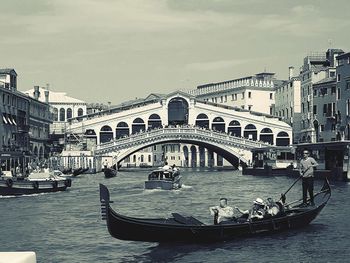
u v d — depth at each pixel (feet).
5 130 189.06
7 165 163.32
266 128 293.84
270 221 60.08
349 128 233.76
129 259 52.26
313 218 66.74
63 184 135.13
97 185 159.74
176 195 124.06
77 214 87.30
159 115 289.53
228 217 59.52
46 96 286.87
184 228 53.06
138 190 139.33
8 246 60.18
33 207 98.07
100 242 61.31
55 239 64.03
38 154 245.45
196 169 305.94
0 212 90.68
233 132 295.28
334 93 250.16
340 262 49.75
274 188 143.23
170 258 51.60
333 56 272.31
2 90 183.32
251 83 349.20
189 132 261.65
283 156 219.20
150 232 51.70
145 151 401.90
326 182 73.82
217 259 50.85
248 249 54.60
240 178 199.52
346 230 65.21
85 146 270.26
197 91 408.26
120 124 286.25
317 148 181.47
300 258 51.21
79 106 352.08
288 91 308.81
